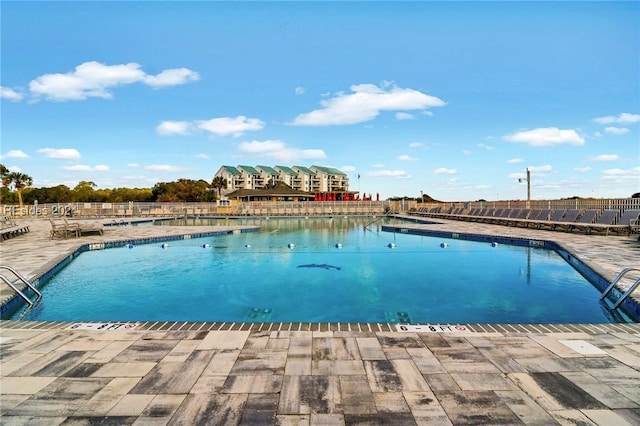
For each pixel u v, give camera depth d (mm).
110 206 40438
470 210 30328
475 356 3873
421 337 4422
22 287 7445
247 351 4008
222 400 3020
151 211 41562
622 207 17719
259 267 11375
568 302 7512
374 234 20812
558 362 3725
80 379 3377
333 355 3902
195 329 4691
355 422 2711
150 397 3062
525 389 3186
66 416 2785
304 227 26453
